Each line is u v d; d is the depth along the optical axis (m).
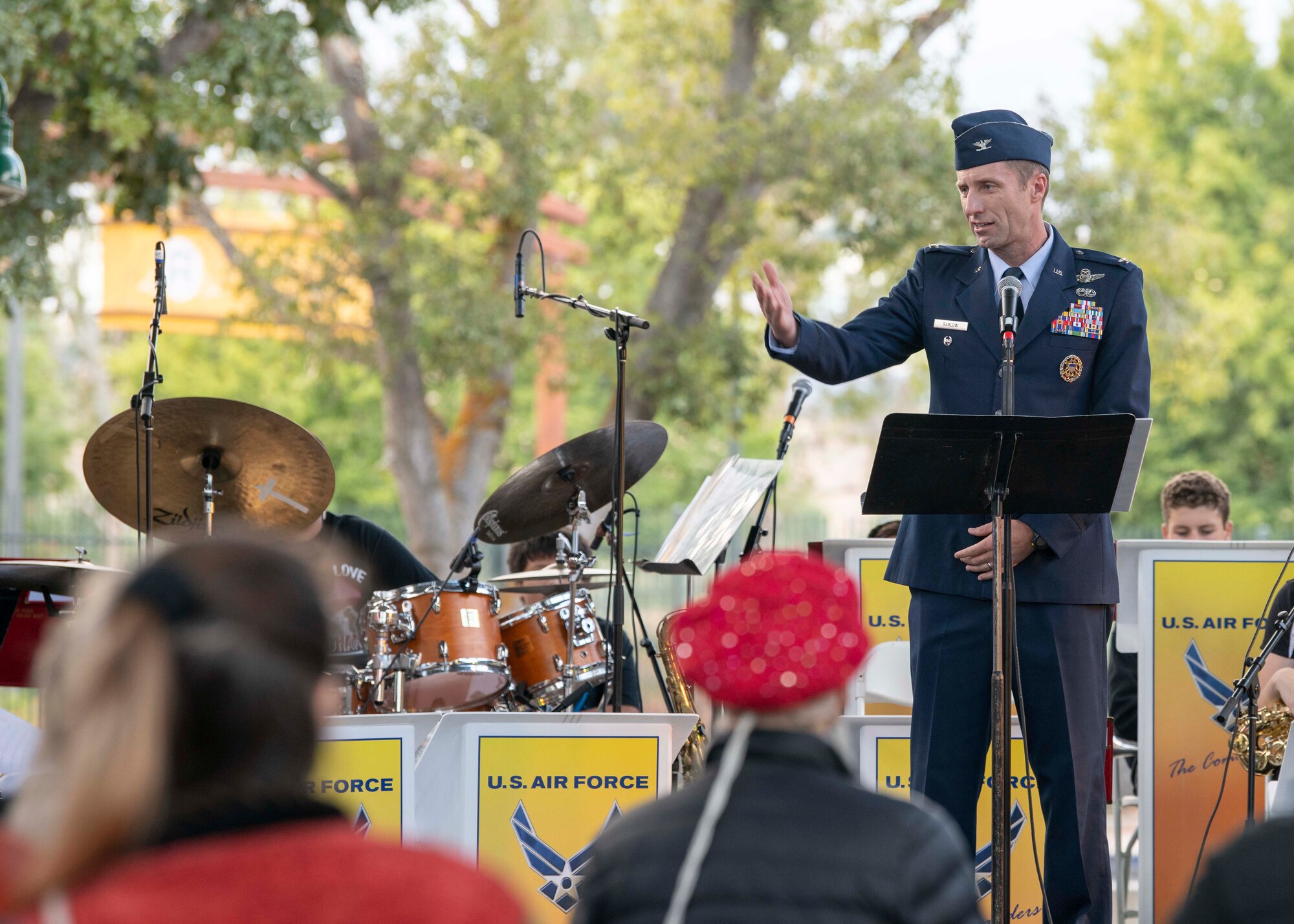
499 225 28.62
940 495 6.82
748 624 3.66
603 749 8.09
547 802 8.02
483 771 7.95
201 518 10.34
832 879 3.37
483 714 7.98
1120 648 10.24
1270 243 47.47
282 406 49.75
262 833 2.67
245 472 10.13
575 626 10.29
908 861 3.41
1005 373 6.96
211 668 2.62
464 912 2.65
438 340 27.34
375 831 7.67
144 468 9.99
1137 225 29.89
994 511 6.81
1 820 2.89
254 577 2.77
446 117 26.70
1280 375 46.38
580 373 29.34
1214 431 46.97
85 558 9.51
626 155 29.05
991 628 7.71
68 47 18.84
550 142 27.31
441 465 30.14
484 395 30.17
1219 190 48.09
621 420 9.11
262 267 28.50
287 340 29.09
